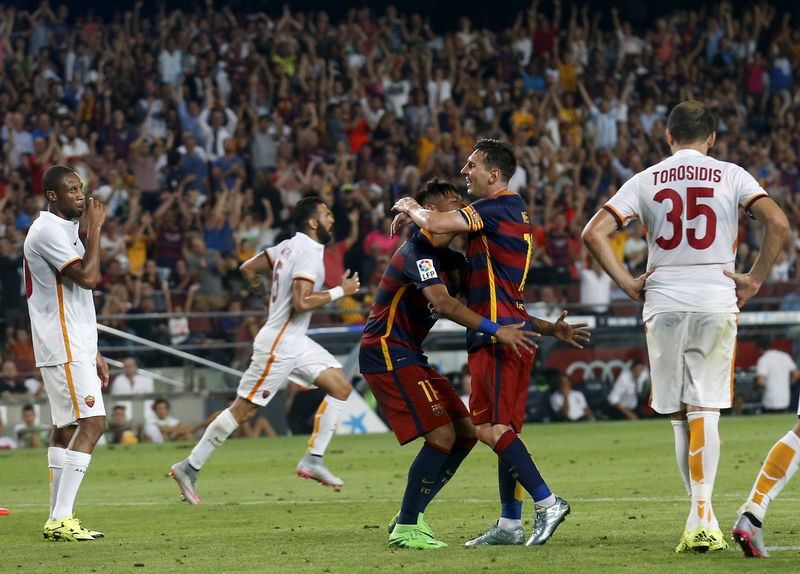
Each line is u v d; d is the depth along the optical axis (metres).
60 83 65.69
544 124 72.00
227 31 71.56
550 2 84.75
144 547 18.38
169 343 51.78
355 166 65.12
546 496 17.36
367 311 53.53
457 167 68.31
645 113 75.44
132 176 61.22
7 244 52.28
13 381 48.56
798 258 66.75
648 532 18.72
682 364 16.59
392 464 34.88
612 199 17.02
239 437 48.19
